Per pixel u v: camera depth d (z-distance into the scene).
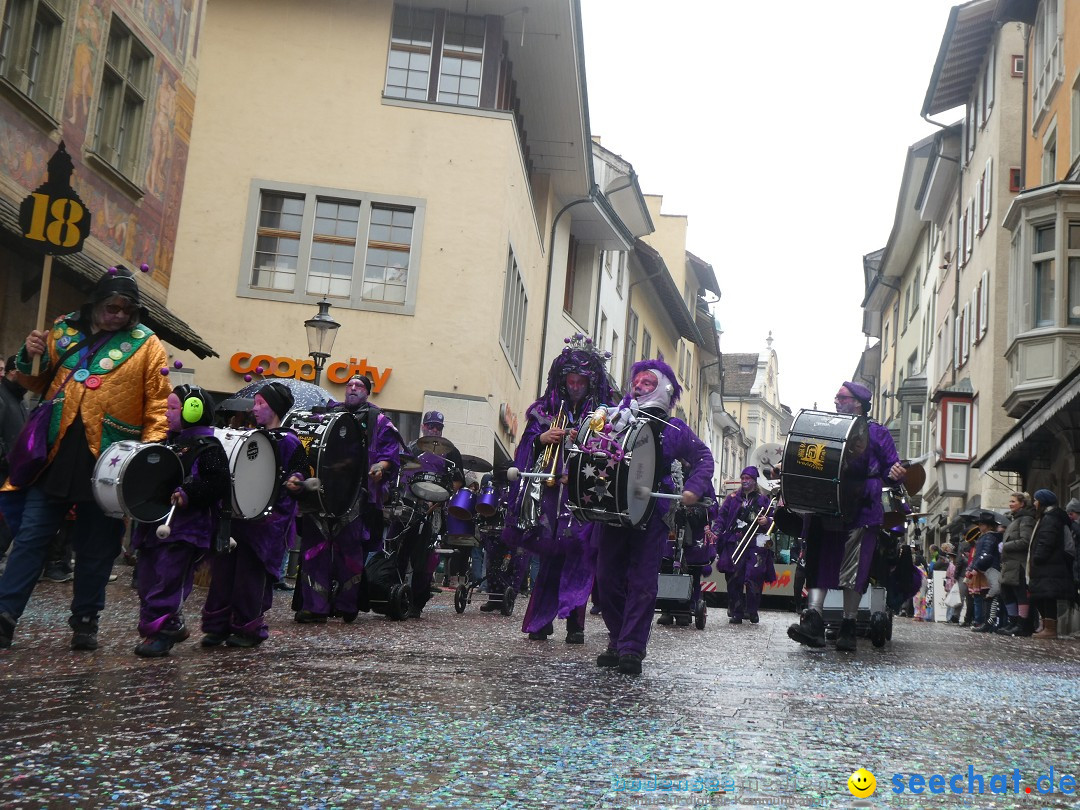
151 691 5.28
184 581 6.95
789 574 25.98
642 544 7.19
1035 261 25.22
